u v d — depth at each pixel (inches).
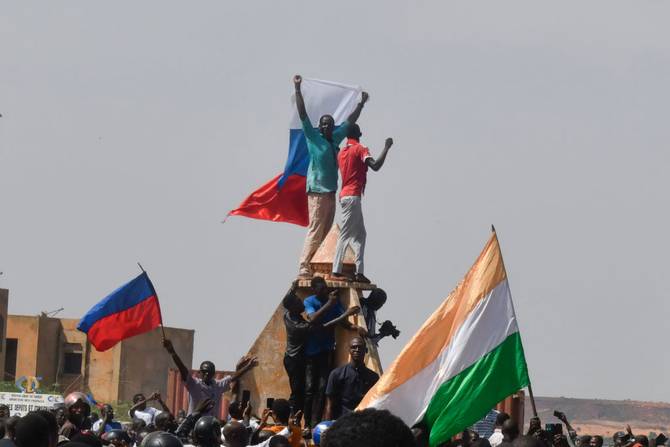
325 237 2442.2
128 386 7204.7
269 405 1800.0
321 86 2466.8
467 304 1525.6
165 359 7416.3
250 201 2571.4
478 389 1514.5
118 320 2341.3
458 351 1513.3
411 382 1499.8
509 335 1523.1
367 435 648.4
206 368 2124.8
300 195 2571.4
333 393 1941.4
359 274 2364.7
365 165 2369.6
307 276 2404.0
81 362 7263.8
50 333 7293.3
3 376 6919.3
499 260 1536.7
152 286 2347.4
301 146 2522.1
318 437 1596.9
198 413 1781.5
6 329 7140.8
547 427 1825.8
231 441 1401.3
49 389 6993.1
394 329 2385.6
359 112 2448.3
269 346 2450.8
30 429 1126.4
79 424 1686.8
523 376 1521.9
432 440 1501.0
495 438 1865.2
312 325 2219.5
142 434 1817.2
